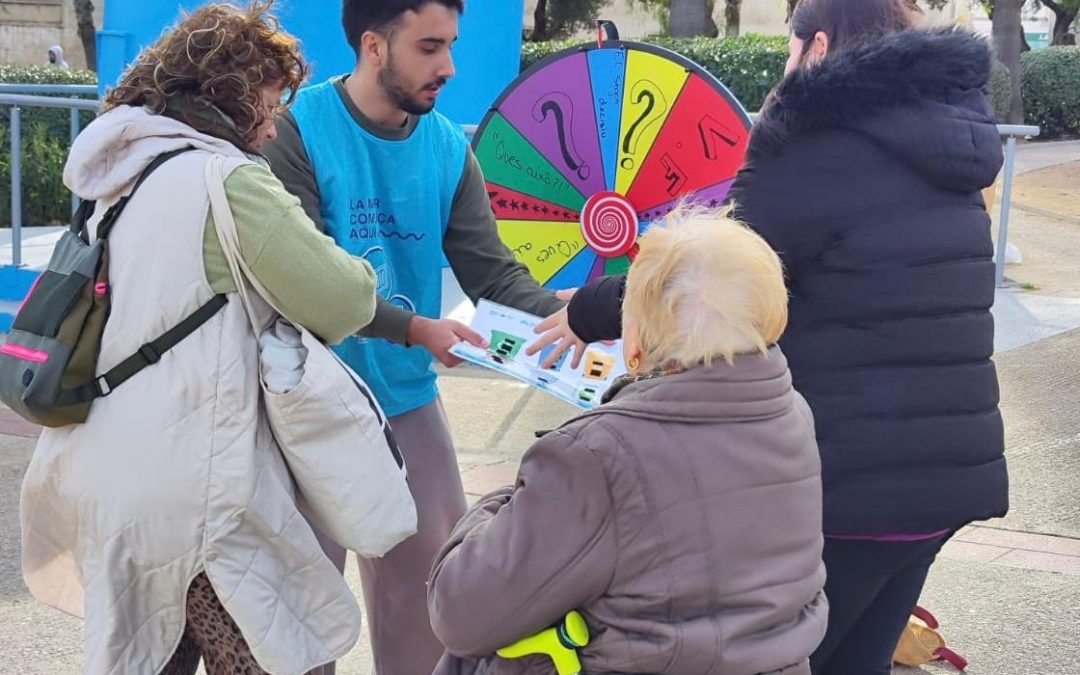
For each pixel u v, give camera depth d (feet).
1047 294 28.02
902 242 7.50
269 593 7.48
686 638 5.73
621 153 12.16
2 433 18.88
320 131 9.14
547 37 79.00
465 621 6.06
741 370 5.93
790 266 7.55
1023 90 67.10
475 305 10.30
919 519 7.66
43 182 35.83
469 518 6.54
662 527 5.74
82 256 7.36
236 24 7.63
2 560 14.08
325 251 7.51
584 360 8.49
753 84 49.83
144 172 7.44
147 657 7.55
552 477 5.88
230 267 7.32
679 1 63.67
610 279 8.08
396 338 9.21
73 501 7.46
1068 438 18.31
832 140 7.50
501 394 21.34
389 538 7.78
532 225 12.45
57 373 7.22
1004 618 12.90
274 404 7.35
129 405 7.29
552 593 5.84
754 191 7.65
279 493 7.53
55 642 12.19
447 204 10.03
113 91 7.77
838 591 8.02
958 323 7.73
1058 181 50.39
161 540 7.29
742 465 5.86
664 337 6.00
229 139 7.66
